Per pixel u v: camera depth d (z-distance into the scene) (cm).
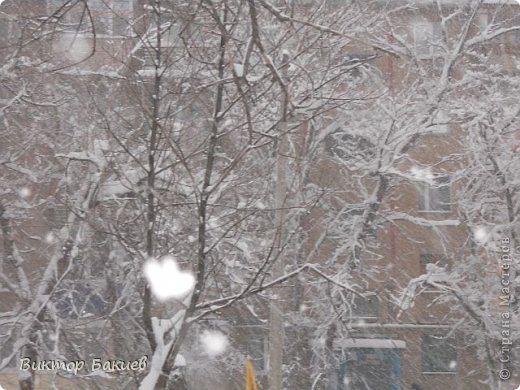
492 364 1770
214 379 1630
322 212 1725
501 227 1717
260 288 941
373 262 2181
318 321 1677
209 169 908
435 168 2041
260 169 1217
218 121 915
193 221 1042
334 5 1493
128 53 1114
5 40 1255
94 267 1278
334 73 1424
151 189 892
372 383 2202
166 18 1012
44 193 1385
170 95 955
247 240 1230
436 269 1728
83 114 1259
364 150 1720
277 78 729
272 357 1117
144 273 914
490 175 1708
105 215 1122
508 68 1934
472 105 1677
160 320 945
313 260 1748
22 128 1376
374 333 2191
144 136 1047
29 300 1224
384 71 1784
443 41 1761
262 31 980
